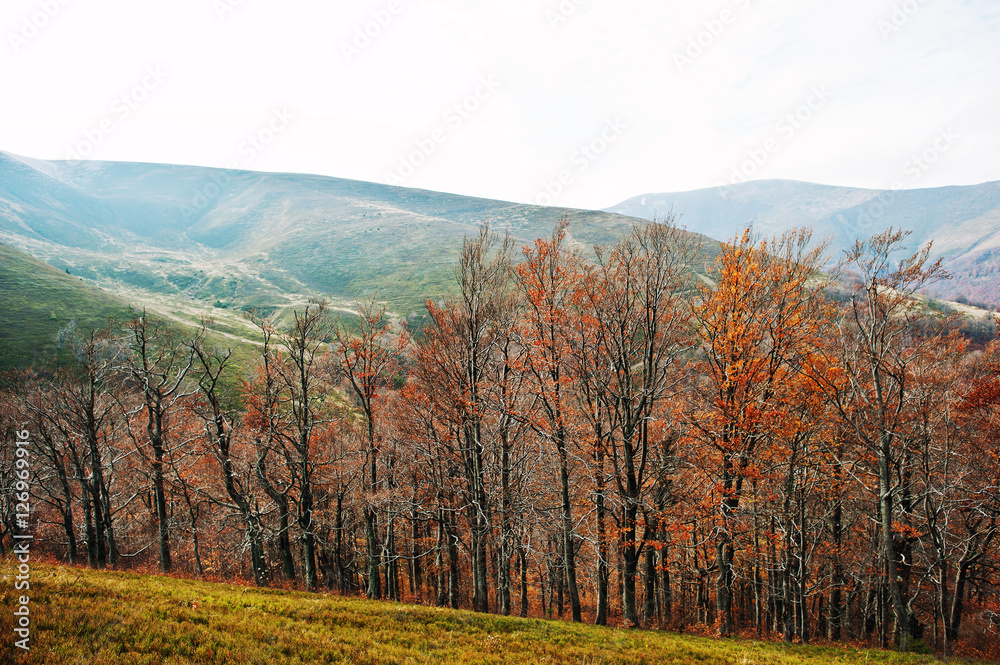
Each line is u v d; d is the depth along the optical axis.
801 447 23.61
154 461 30.28
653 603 25.41
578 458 22.98
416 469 31.28
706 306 23.59
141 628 12.20
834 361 23.91
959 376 26.61
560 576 35.25
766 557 27.16
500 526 24.83
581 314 24.08
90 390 32.16
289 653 12.55
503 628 18.20
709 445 22.39
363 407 29.95
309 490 29.52
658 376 24.34
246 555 36.81
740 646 19.55
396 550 42.12
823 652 19.78
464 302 26.77
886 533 21.92
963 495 24.34
